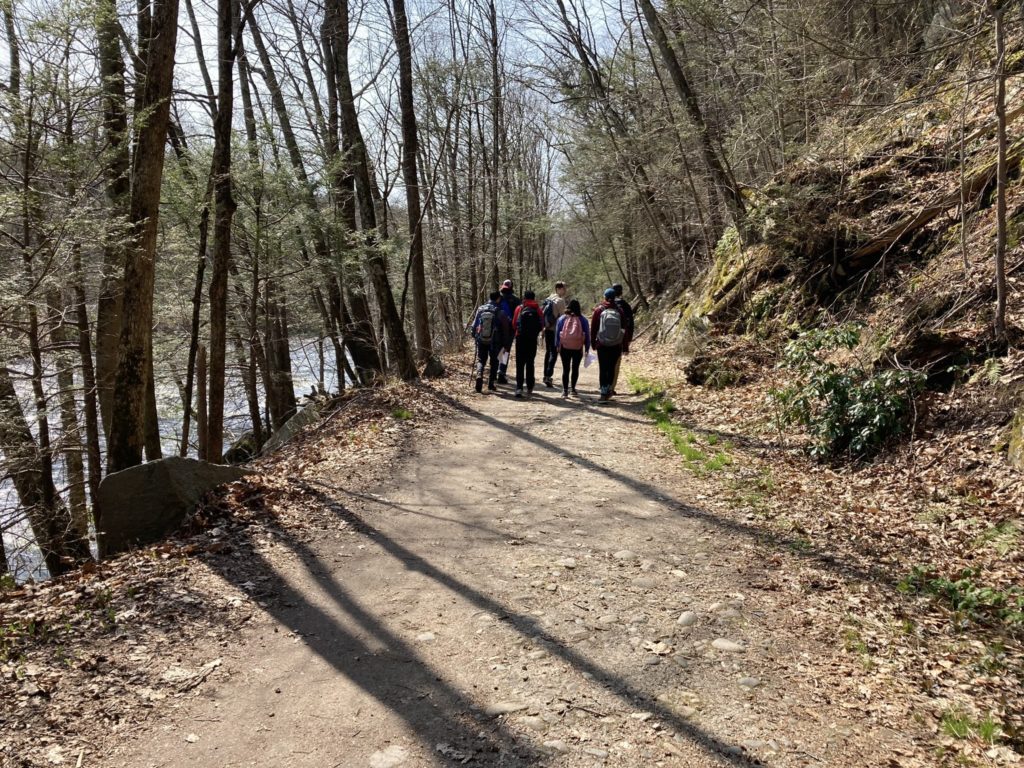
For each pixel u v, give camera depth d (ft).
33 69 25.13
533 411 34.12
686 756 9.16
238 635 12.51
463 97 62.90
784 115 43.04
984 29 21.88
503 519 18.99
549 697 10.59
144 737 9.57
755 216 41.57
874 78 30.37
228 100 28.22
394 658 11.78
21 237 27.07
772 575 15.05
